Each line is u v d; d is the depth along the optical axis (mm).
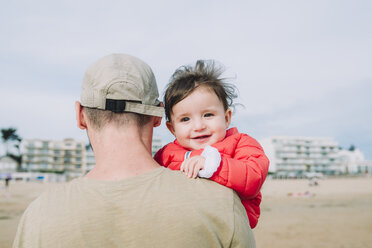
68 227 1097
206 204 1181
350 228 13656
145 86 1308
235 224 1179
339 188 50062
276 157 114188
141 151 1278
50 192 1214
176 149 1896
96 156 1291
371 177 99938
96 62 1352
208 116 1965
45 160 107812
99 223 1101
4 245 10969
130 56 1395
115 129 1265
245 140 1841
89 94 1261
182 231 1105
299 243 10883
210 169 1292
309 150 118750
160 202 1141
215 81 2012
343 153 147500
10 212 20672
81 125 1388
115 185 1167
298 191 44281
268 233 12680
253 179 1445
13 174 87125
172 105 2012
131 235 1095
